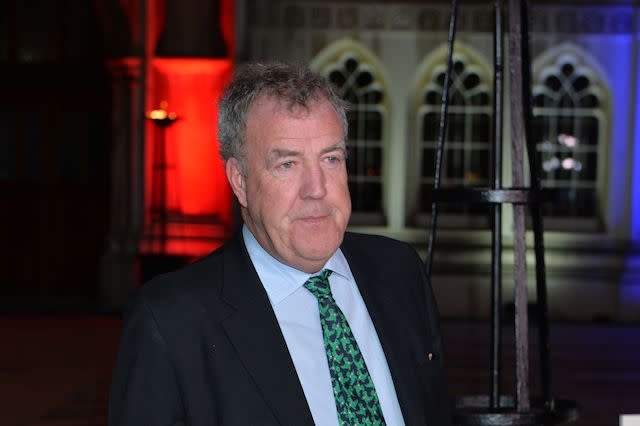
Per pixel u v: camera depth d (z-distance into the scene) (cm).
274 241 149
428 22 894
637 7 896
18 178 946
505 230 877
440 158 268
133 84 866
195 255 835
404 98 896
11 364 627
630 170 904
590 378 616
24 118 941
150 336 147
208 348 149
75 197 950
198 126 884
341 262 169
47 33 937
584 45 901
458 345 731
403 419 159
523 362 256
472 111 904
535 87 903
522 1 260
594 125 909
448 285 884
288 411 146
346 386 154
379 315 166
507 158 845
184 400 147
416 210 907
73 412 502
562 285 891
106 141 943
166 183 882
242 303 153
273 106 145
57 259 955
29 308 884
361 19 894
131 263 870
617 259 892
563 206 907
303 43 895
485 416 246
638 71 900
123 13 844
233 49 878
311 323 157
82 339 725
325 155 147
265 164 146
